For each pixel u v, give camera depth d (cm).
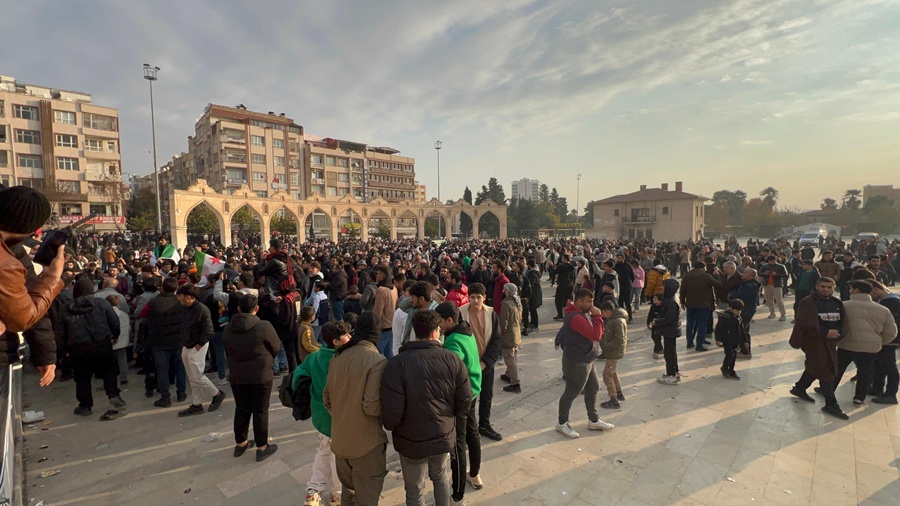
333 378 330
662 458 469
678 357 853
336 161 7181
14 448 405
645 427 543
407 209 5141
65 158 4447
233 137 5728
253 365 463
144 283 709
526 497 402
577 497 402
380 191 8062
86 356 572
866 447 488
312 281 891
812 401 614
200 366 593
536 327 1082
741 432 527
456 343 394
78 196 4362
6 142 4131
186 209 3072
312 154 6756
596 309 518
